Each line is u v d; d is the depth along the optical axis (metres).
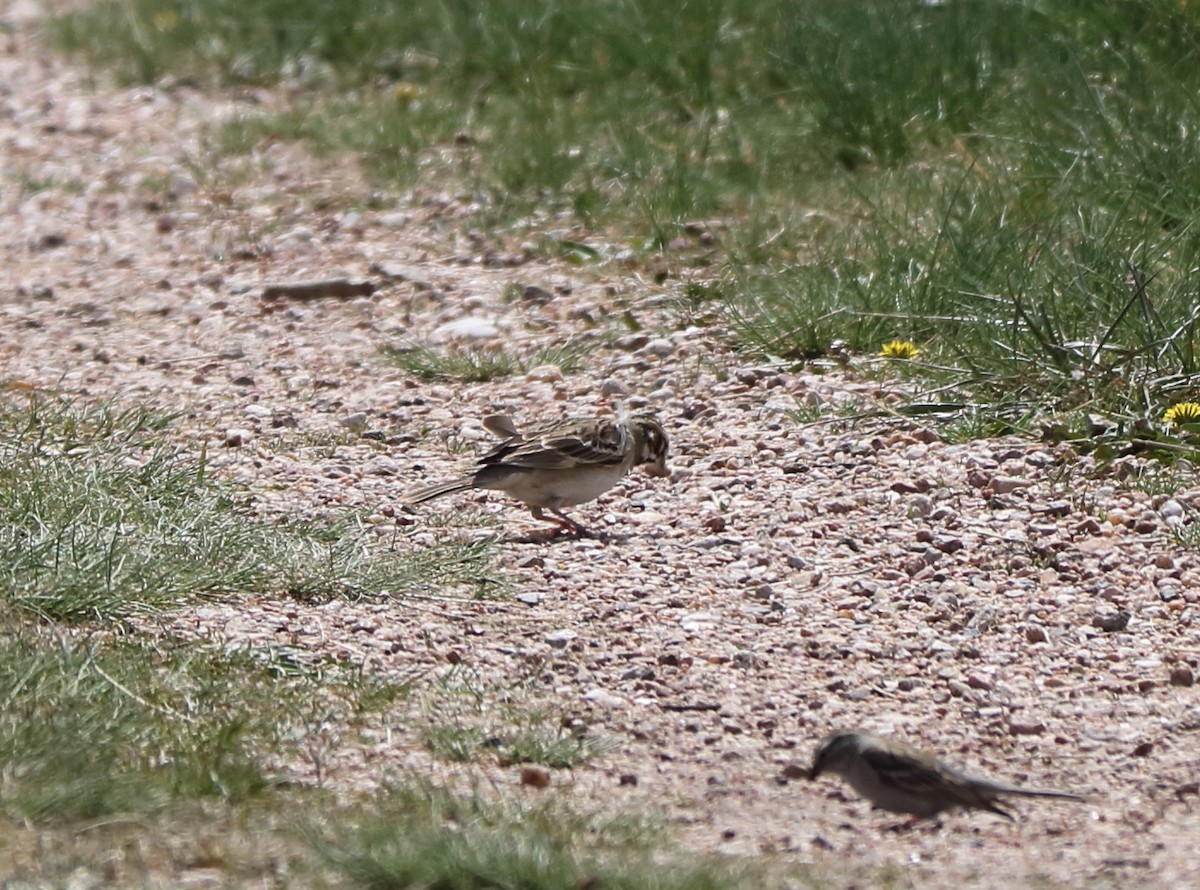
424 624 10.16
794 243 17.53
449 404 14.68
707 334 15.80
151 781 7.79
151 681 8.95
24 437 13.18
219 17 26.70
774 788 8.39
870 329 15.12
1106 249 14.84
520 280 17.69
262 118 23.14
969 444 13.00
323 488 12.62
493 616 10.34
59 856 7.07
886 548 11.38
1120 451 12.66
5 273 18.98
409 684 9.26
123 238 19.88
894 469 12.62
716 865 7.18
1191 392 13.20
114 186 21.45
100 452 12.77
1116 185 16.19
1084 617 10.39
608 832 7.62
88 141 23.27
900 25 20.61
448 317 16.86
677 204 18.67
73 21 28.30
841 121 19.73
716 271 17.36
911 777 7.71
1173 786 8.38
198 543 10.88
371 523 11.91
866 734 7.97
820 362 14.86
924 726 9.09
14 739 7.93
